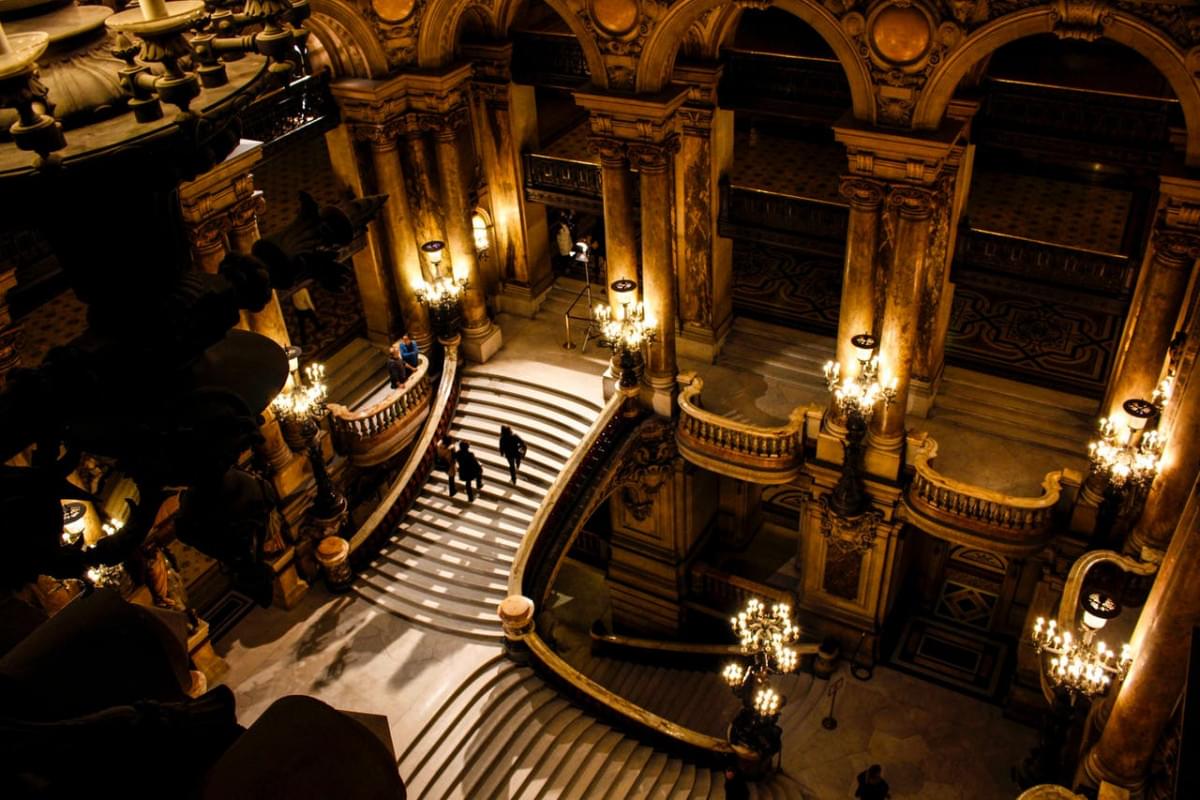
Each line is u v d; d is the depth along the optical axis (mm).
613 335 20172
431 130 20109
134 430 2156
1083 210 22391
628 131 18266
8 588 2137
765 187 24062
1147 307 15500
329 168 26672
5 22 2137
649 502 22156
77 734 1747
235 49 2336
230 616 18406
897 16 14742
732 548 24375
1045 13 13859
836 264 24328
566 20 17875
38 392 2062
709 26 18594
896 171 15875
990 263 18219
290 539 18609
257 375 2441
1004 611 21500
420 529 19984
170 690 2166
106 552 2213
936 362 19391
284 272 2408
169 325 2207
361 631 18156
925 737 19766
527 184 22203
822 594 21094
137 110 2031
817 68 18594
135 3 2496
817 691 20922
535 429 21109
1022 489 18078
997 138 17359
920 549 21812
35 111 1927
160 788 1823
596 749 16875
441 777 16062
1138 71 17094
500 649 17672
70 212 2070
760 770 18359
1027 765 18109
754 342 22141
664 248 19203
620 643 23172
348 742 1884
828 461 19188
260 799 1769
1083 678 14523
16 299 14469
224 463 2229
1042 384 19719
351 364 21938
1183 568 11203
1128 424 16188
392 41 19125
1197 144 14016
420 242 21047
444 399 21453
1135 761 12992
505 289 23641
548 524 19344
